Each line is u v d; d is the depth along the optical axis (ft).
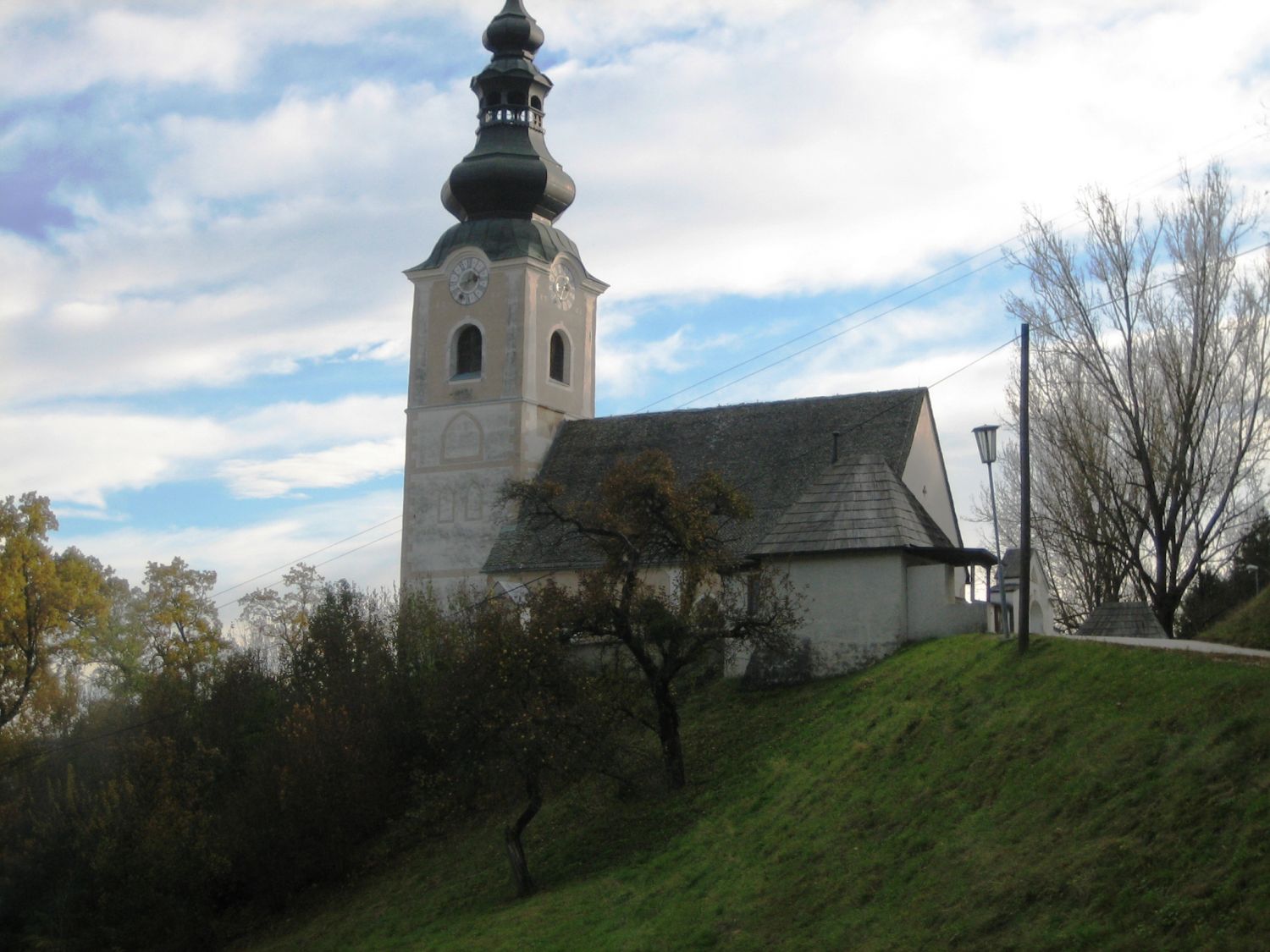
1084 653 113.29
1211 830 75.82
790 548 160.56
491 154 246.68
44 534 241.55
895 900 90.79
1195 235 184.03
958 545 230.68
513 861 135.95
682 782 142.51
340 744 179.42
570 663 148.15
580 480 231.09
